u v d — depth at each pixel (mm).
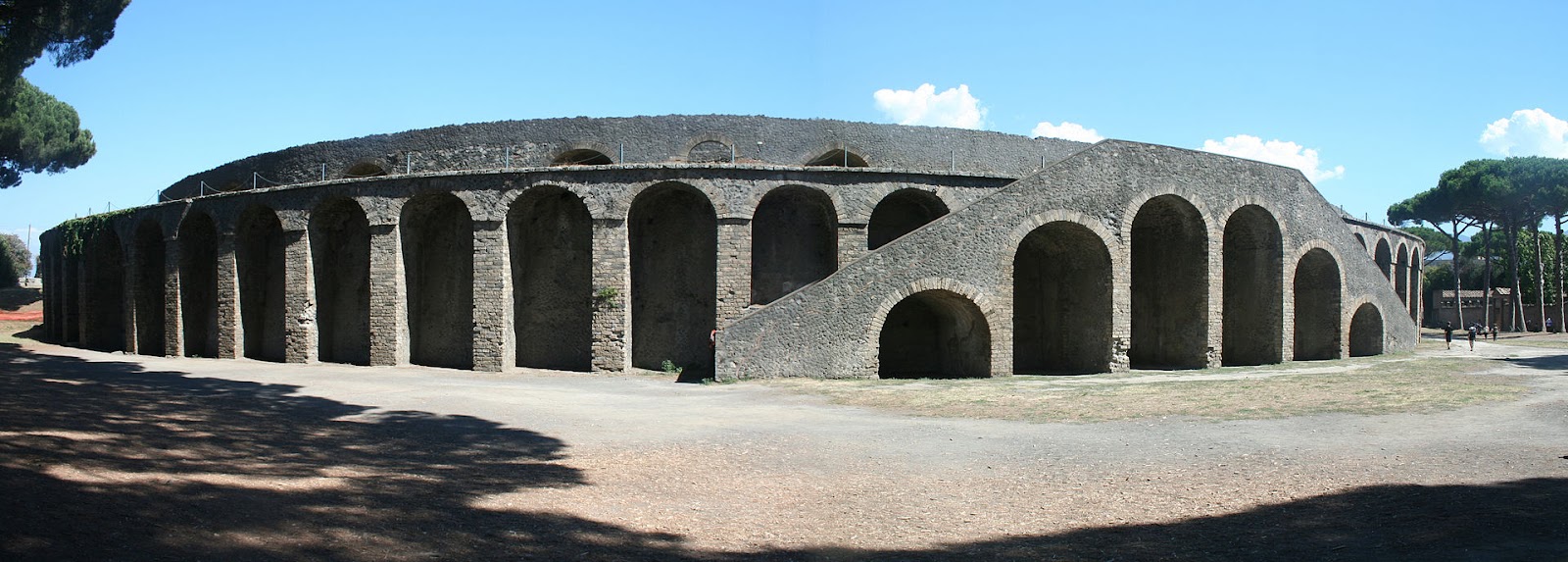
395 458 10852
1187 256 26031
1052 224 24031
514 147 27953
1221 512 7973
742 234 23766
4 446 9062
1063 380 21438
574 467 10727
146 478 8328
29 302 54688
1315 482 9031
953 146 28719
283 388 19234
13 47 17000
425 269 27438
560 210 26234
